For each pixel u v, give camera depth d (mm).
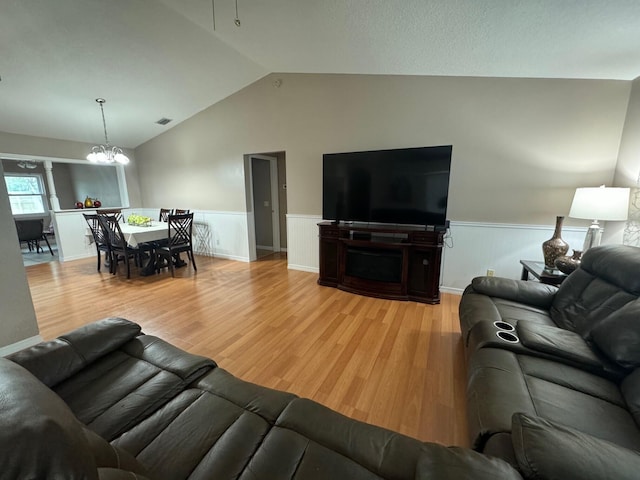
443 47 2588
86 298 3447
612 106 2711
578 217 2455
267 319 2889
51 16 2637
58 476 496
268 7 2449
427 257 3201
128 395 1208
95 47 3105
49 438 521
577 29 2004
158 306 3213
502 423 1060
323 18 2459
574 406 1155
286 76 4090
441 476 771
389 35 2541
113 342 1494
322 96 3891
